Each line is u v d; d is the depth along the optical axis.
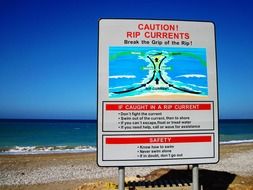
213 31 1.64
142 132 1.56
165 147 1.56
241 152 7.03
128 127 1.55
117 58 1.56
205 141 1.60
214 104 1.62
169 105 1.58
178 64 1.60
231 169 4.52
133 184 1.87
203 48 1.63
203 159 1.59
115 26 1.58
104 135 1.54
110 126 1.54
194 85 1.61
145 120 1.56
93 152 8.09
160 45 1.60
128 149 1.54
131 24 1.58
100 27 1.57
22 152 8.48
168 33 1.61
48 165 5.35
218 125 1.61
